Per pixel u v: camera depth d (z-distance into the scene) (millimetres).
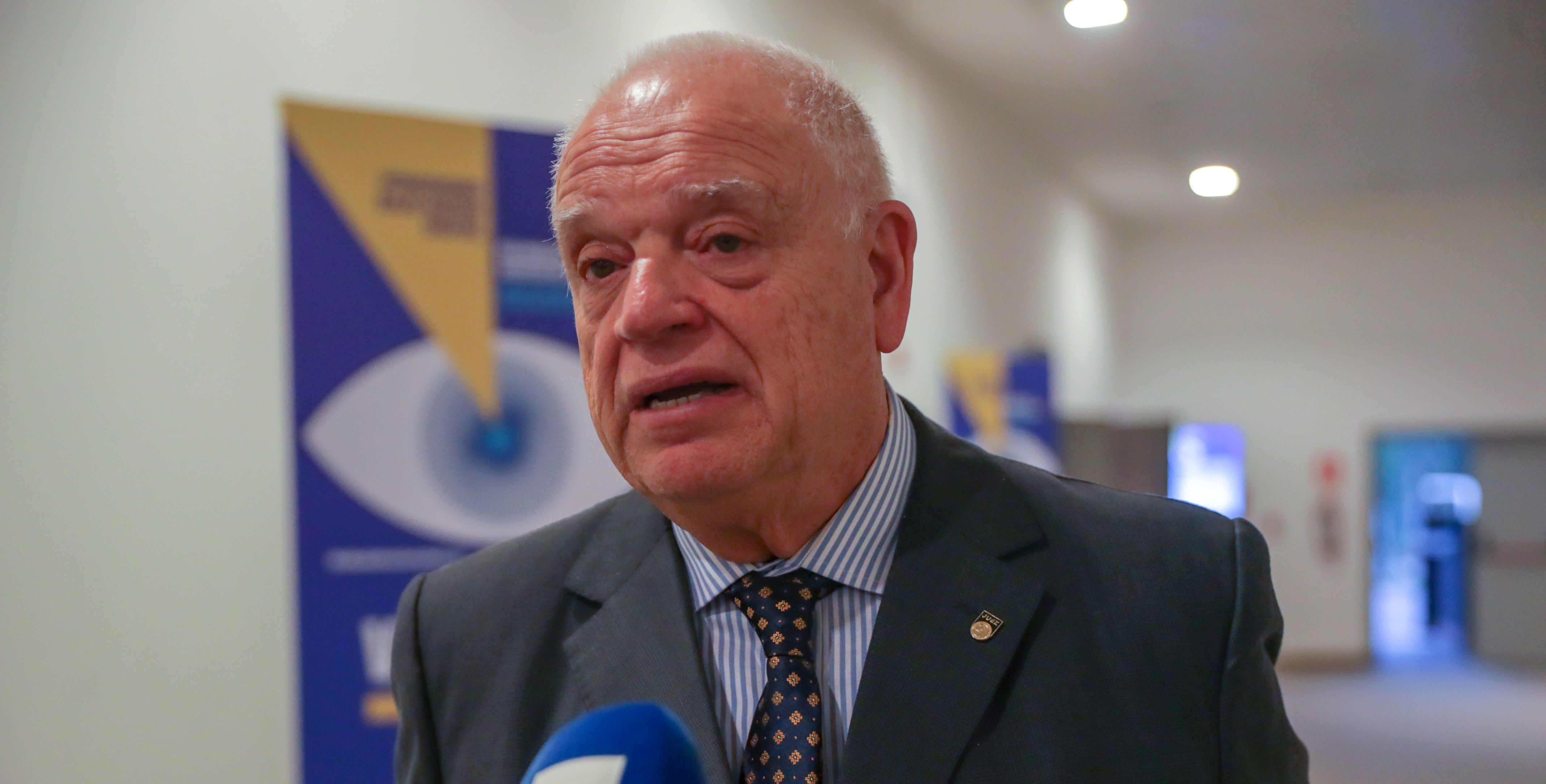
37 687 2340
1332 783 5613
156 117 2521
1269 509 9602
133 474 2457
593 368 846
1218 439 9703
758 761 844
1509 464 9617
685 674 893
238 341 2605
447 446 2432
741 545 897
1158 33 5184
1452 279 9094
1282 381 9570
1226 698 859
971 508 948
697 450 798
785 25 4207
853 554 900
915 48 5305
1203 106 6293
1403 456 10828
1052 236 7574
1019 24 5113
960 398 5141
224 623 2557
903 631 864
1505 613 9602
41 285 2385
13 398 2348
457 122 2471
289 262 2326
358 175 2377
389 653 2348
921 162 5363
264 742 2598
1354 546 9414
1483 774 5762
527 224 2531
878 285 928
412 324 2410
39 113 2396
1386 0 4695
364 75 2826
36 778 2328
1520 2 4723
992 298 6355
